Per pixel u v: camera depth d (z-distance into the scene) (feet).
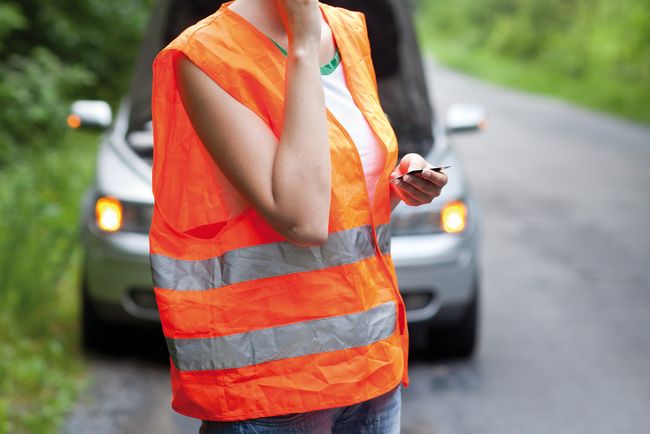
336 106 7.40
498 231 32.42
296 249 7.08
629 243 31.07
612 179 44.27
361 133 7.42
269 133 6.88
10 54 41.75
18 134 36.11
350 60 7.57
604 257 29.07
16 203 23.98
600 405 17.53
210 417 7.20
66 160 33.81
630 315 23.25
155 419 16.25
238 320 7.09
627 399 17.88
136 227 17.87
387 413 7.64
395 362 7.53
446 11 188.75
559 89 95.96
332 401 7.21
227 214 7.11
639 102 79.77
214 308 7.09
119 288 17.90
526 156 51.37
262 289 7.09
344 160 7.16
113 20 44.75
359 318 7.25
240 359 7.11
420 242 17.97
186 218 7.16
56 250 24.38
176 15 19.74
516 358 20.03
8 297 20.18
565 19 131.54
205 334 7.11
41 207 23.41
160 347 19.76
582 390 18.28
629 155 52.65
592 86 92.84
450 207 18.22
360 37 7.74
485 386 18.37
